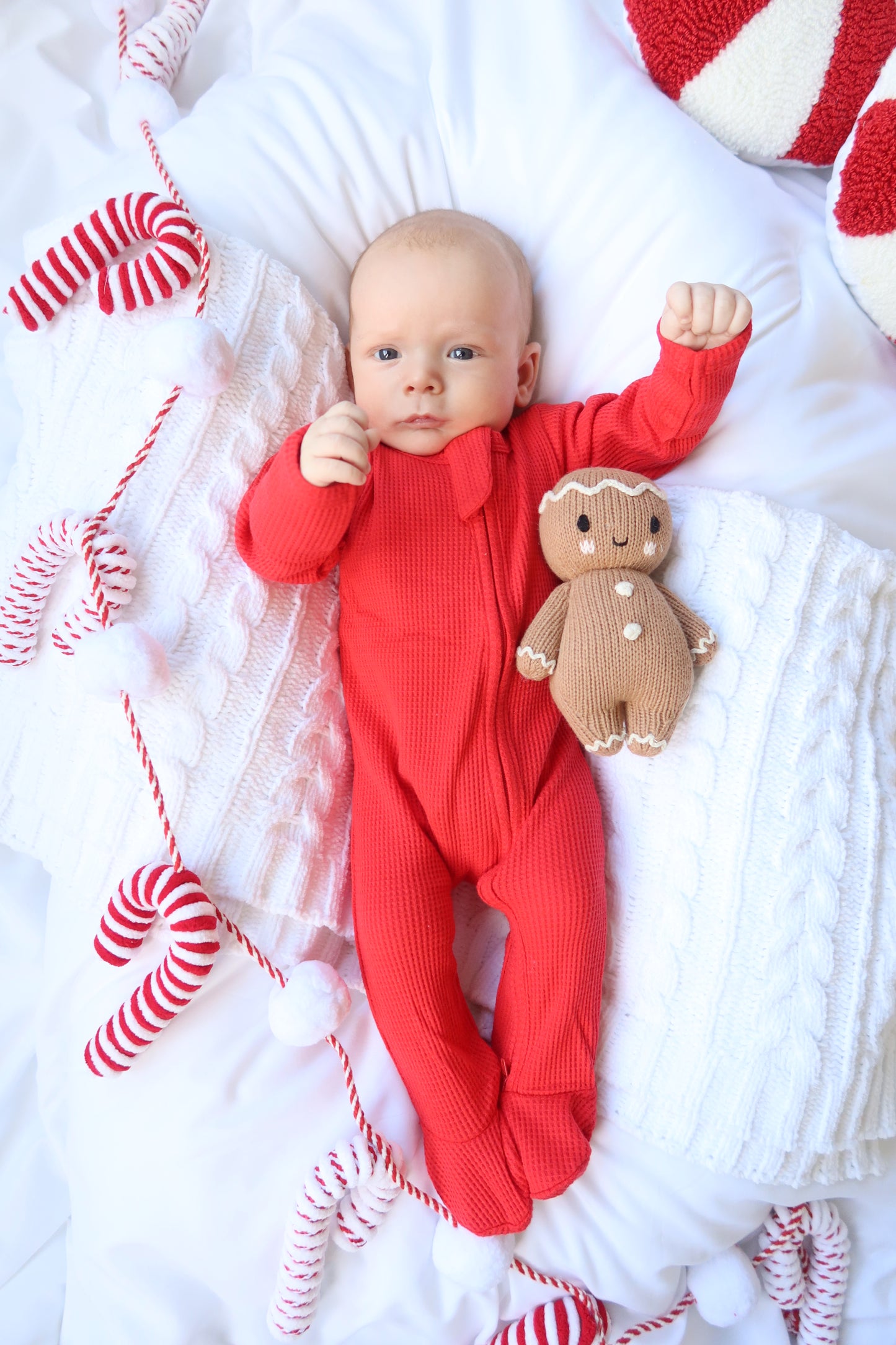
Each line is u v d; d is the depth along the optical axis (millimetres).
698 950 1071
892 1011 1060
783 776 1062
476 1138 1058
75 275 1088
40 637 1091
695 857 1075
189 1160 1064
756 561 1079
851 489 1156
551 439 1179
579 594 1044
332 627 1174
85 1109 1106
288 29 1393
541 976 1079
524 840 1095
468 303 1131
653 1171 1105
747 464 1141
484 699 1094
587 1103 1091
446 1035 1071
